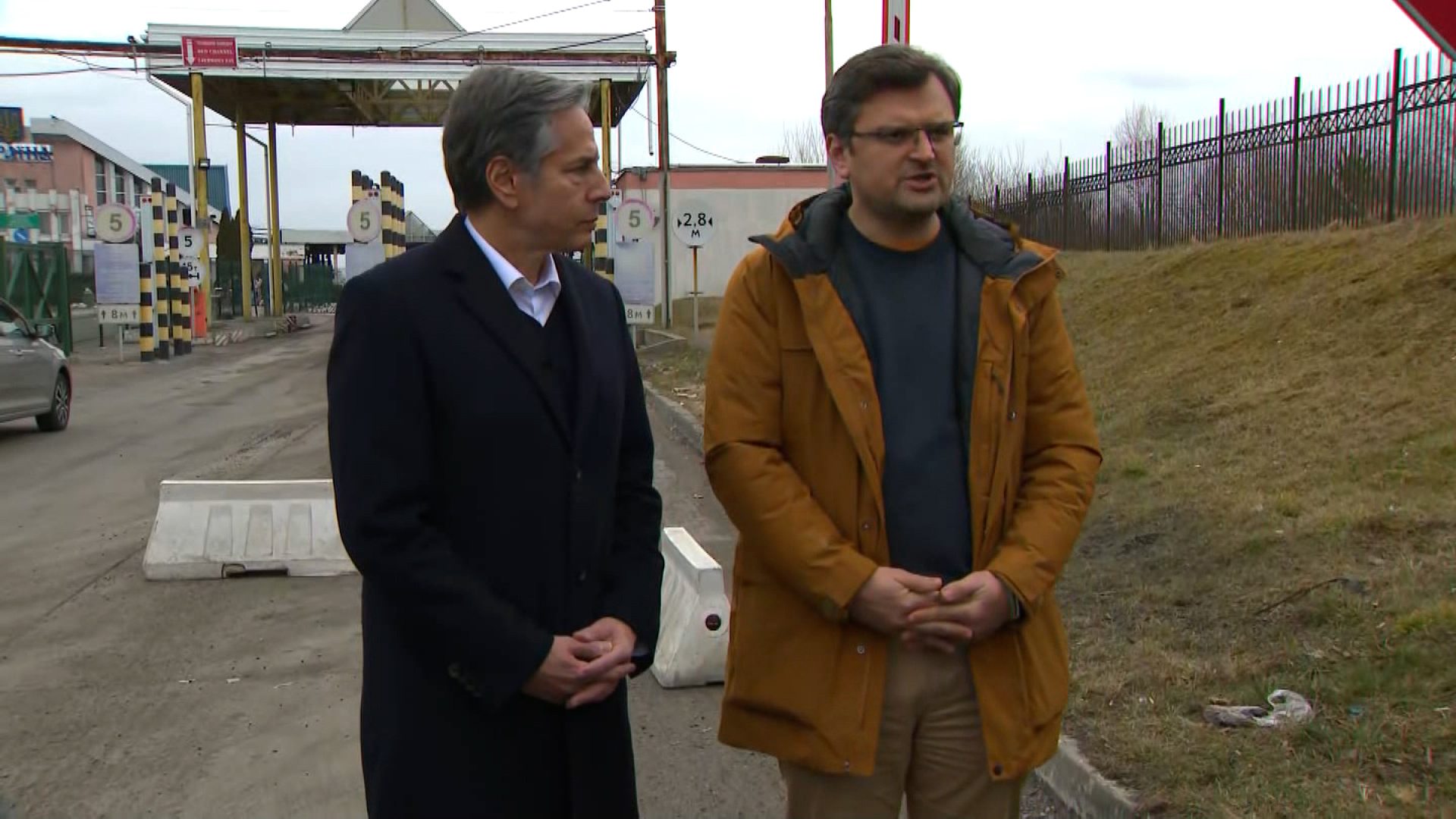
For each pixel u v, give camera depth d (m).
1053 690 2.34
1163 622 4.60
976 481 2.23
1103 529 5.93
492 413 2.06
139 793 3.88
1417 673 3.76
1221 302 9.96
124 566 6.88
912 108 2.17
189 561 6.56
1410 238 9.05
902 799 2.39
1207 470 6.46
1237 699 3.85
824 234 2.25
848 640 2.22
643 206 19.66
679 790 3.92
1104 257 14.40
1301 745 3.45
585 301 2.27
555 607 2.14
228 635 5.57
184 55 29.16
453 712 2.10
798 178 36.53
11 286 23.28
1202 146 13.42
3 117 58.84
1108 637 4.52
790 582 2.19
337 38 29.19
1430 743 3.32
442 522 2.10
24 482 9.73
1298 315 8.72
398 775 2.10
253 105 37.12
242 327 33.59
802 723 2.24
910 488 2.21
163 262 24.20
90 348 26.30
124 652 5.32
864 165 2.21
